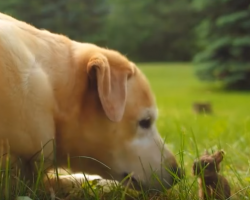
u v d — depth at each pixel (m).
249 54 8.59
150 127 1.76
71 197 1.69
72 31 12.93
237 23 8.52
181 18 17.09
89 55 1.74
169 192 1.74
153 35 17.34
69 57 1.74
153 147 1.75
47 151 1.70
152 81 10.10
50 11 12.42
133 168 1.74
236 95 7.93
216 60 8.78
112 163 1.74
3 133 1.66
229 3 8.66
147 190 1.73
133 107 1.73
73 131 1.72
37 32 1.74
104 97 1.68
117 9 17.91
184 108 5.52
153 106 1.76
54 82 1.71
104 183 1.77
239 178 1.80
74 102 1.71
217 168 1.73
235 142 2.30
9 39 1.67
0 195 1.62
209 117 4.10
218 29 8.77
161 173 1.74
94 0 13.31
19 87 1.66
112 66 1.72
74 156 1.74
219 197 1.70
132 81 1.74
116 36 17.62
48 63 1.71
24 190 1.65
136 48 17.59
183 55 17.27
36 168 1.69
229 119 3.64
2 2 12.06
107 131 1.72
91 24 13.27
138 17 17.66
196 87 9.06
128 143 1.74
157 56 17.48
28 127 1.67
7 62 1.65
